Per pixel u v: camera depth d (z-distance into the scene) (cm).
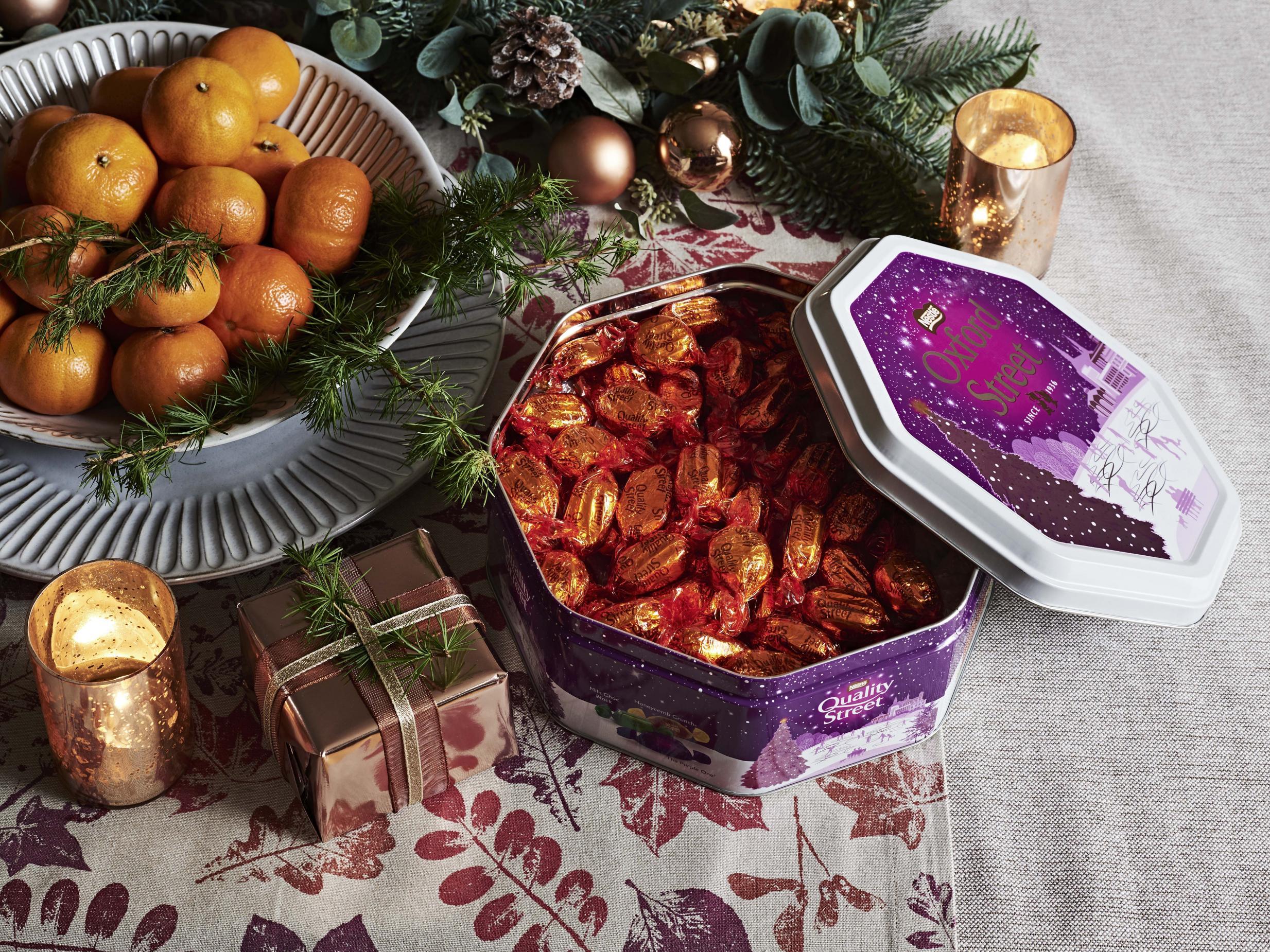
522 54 96
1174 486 82
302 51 96
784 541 86
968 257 88
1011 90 98
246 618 78
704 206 100
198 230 82
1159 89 115
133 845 78
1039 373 84
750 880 78
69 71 96
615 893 77
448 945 76
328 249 84
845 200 104
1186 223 106
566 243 89
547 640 77
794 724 76
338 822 77
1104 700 84
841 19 105
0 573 86
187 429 79
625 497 84
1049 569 77
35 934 75
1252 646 87
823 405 81
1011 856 79
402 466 88
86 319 80
